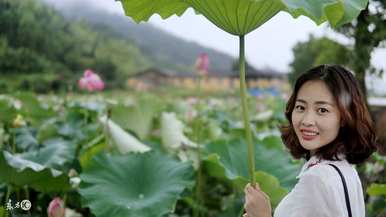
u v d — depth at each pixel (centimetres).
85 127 456
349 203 159
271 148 332
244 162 325
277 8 166
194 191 356
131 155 286
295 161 328
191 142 404
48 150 333
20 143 396
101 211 251
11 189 282
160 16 193
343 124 168
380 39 369
